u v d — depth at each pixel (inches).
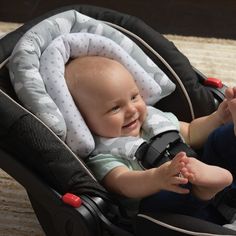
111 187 42.7
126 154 43.8
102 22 50.4
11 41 46.4
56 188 38.9
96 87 43.8
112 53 47.4
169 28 83.9
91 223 37.3
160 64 51.1
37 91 42.4
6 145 39.2
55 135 40.7
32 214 54.3
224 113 46.1
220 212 41.9
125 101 44.5
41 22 46.5
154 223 37.7
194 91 50.6
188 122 51.9
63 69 44.9
